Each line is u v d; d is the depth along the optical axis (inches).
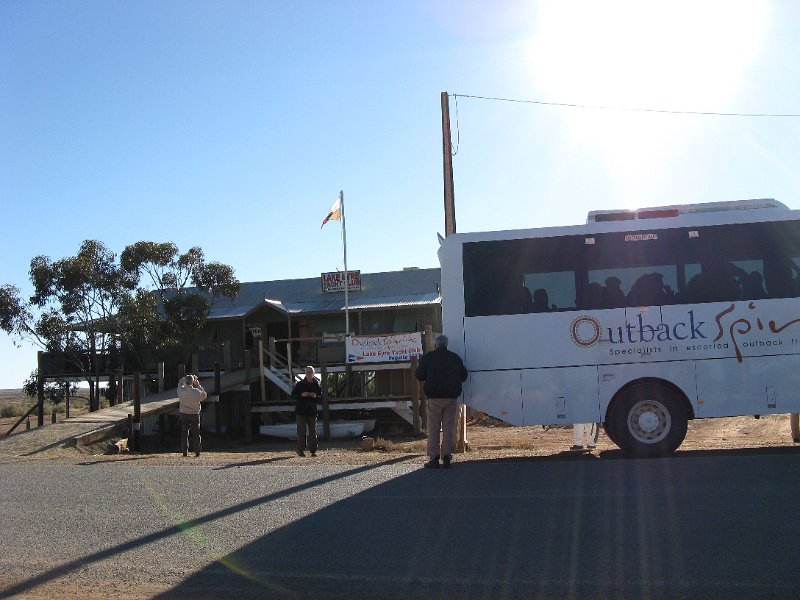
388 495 394.9
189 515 362.6
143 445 1028.5
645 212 543.8
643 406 526.0
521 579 251.0
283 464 555.8
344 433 1141.1
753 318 522.9
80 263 1430.9
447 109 964.0
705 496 356.8
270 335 1663.4
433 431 501.4
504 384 533.6
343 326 1644.9
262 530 327.9
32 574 277.9
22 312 1423.5
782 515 315.0
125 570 278.1
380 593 245.9
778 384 519.2
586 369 529.7
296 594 248.2
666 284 530.3
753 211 532.1
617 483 400.2
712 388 521.3
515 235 543.2
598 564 261.9
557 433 1059.9
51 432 900.0
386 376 1220.5
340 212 1501.0
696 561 260.5
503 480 428.8
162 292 1555.1
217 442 1189.7
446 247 549.0
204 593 252.1
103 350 1460.4
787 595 227.9
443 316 547.5
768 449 548.7
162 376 1274.6
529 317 535.8
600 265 535.2
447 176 957.8
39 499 422.6
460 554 281.1
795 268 525.7
